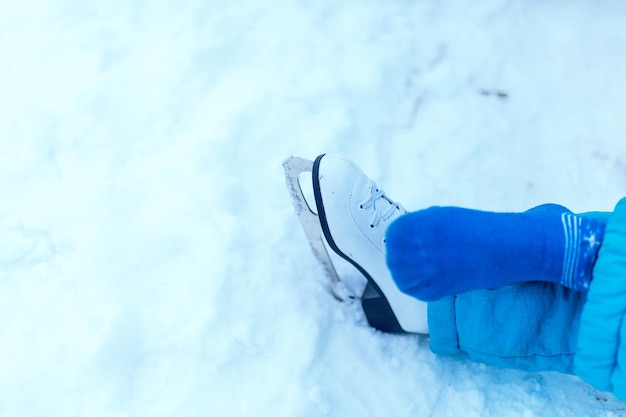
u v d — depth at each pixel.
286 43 1.41
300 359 1.01
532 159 1.31
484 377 1.04
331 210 1.00
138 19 1.42
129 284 1.08
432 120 1.35
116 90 1.32
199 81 1.35
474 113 1.36
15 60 1.36
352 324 1.08
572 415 1.01
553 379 1.05
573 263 0.80
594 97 1.38
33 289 1.08
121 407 0.97
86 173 1.22
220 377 1.00
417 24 1.47
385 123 1.34
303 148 1.28
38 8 1.42
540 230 0.81
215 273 1.08
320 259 1.13
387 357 1.05
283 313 1.06
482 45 1.45
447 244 0.80
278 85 1.35
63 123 1.27
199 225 1.14
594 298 0.78
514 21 1.48
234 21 1.43
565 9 1.50
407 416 1.00
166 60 1.36
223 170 1.22
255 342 1.03
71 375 0.98
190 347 1.02
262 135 1.28
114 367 0.99
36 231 1.14
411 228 0.80
